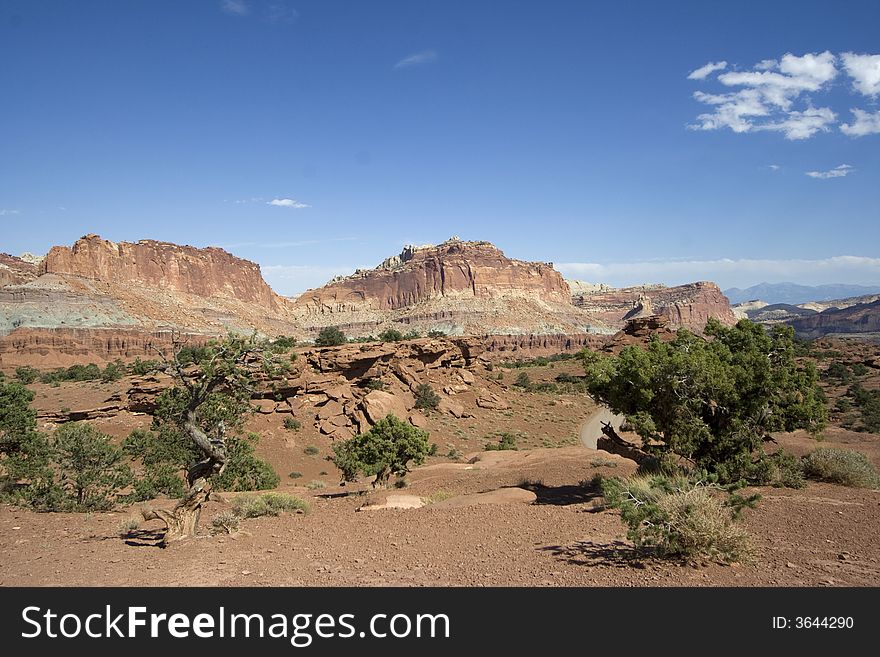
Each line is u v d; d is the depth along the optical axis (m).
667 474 16.84
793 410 18.00
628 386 18.05
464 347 85.44
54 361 124.56
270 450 46.03
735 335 20.45
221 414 12.08
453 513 14.47
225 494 20.50
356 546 10.94
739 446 17.73
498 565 9.09
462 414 65.75
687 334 21.17
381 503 17.62
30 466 20.42
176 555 10.34
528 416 72.06
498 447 51.06
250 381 11.77
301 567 9.34
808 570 8.39
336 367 59.81
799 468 19.09
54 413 49.28
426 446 26.30
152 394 49.66
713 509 8.94
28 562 10.04
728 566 8.61
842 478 18.19
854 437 43.81
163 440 24.17
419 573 8.82
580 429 68.06
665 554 9.08
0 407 22.89
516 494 16.95
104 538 12.48
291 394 54.62
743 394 18.06
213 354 11.40
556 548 10.09
